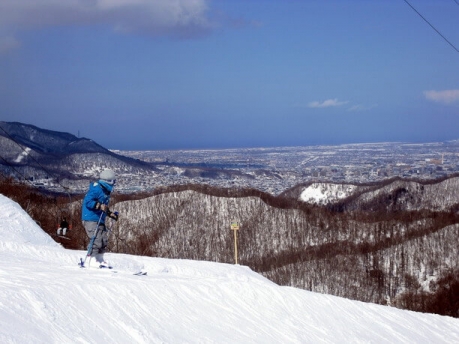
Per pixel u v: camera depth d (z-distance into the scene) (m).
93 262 12.71
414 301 50.03
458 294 50.00
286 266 57.56
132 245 53.84
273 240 66.12
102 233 12.78
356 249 60.88
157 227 66.06
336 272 55.78
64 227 32.12
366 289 53.03
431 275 54.59
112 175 12.73
